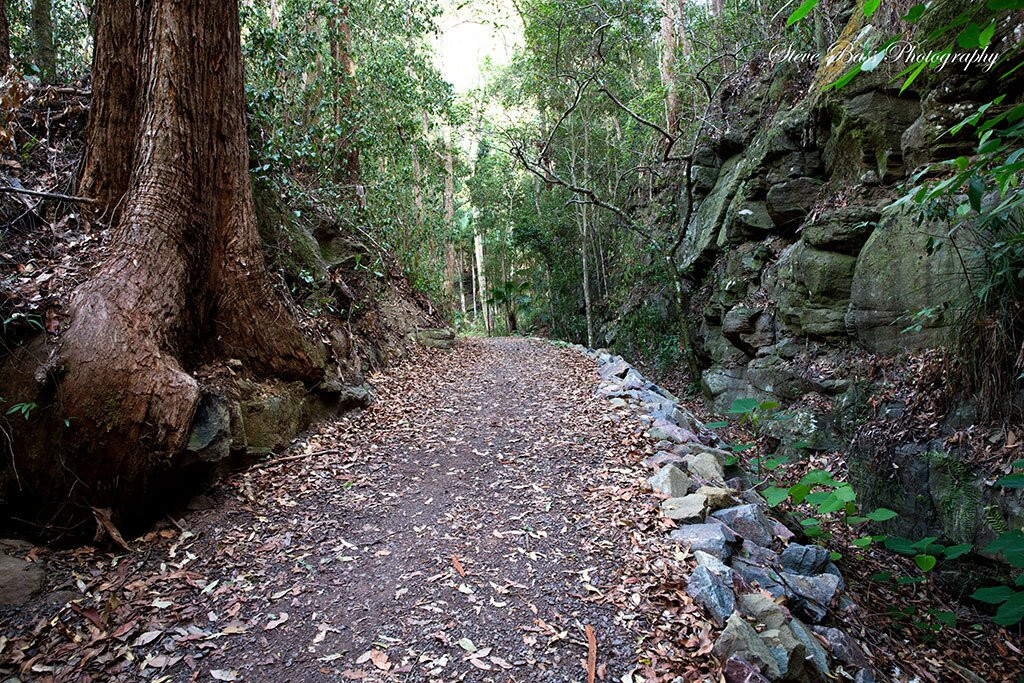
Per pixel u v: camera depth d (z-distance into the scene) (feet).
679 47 41.60
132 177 13.66
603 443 17.04
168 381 11.37
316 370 17.11
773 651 8.32
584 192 37.50
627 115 53.67
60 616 8.88
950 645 12.79
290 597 9.79
